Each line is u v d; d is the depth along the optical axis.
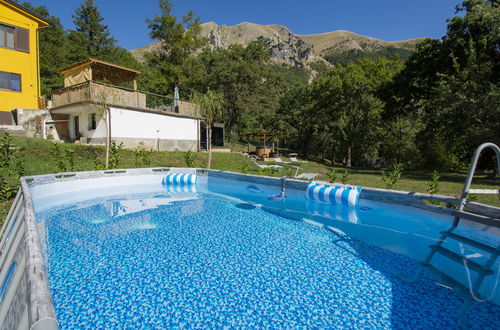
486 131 11.20
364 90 24.36
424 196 5.09
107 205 6.81
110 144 13.40
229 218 5.75
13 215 3.33
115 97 13.38
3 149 8.05
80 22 36.84
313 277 3.28
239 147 30.48
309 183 7.31
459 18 14.30
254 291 2.98
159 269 3.46
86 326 2.39
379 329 2.37
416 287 3.04
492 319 2.49
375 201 6.03
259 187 8.50
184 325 2.43
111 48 38.88
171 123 17.44
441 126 15.75
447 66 14.80
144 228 5.08
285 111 36.66
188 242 4.39
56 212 6.12
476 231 4.06
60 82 27.14
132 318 2.51
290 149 39.22
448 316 2.54
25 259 1.61
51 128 16.22
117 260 3.71
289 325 2.44
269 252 4.01
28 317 1.08
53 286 3.04
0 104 15.46
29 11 16.20
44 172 8.58
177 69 33.28
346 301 2.79
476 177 13.62
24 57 16.31
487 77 12.12
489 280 3.16
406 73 18.39
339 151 30.42
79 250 4.04
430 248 4.10
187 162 12.72
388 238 4.55
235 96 29.81
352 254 3.93
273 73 32.41
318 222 5.45
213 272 3.40
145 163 11.93
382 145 27.28
